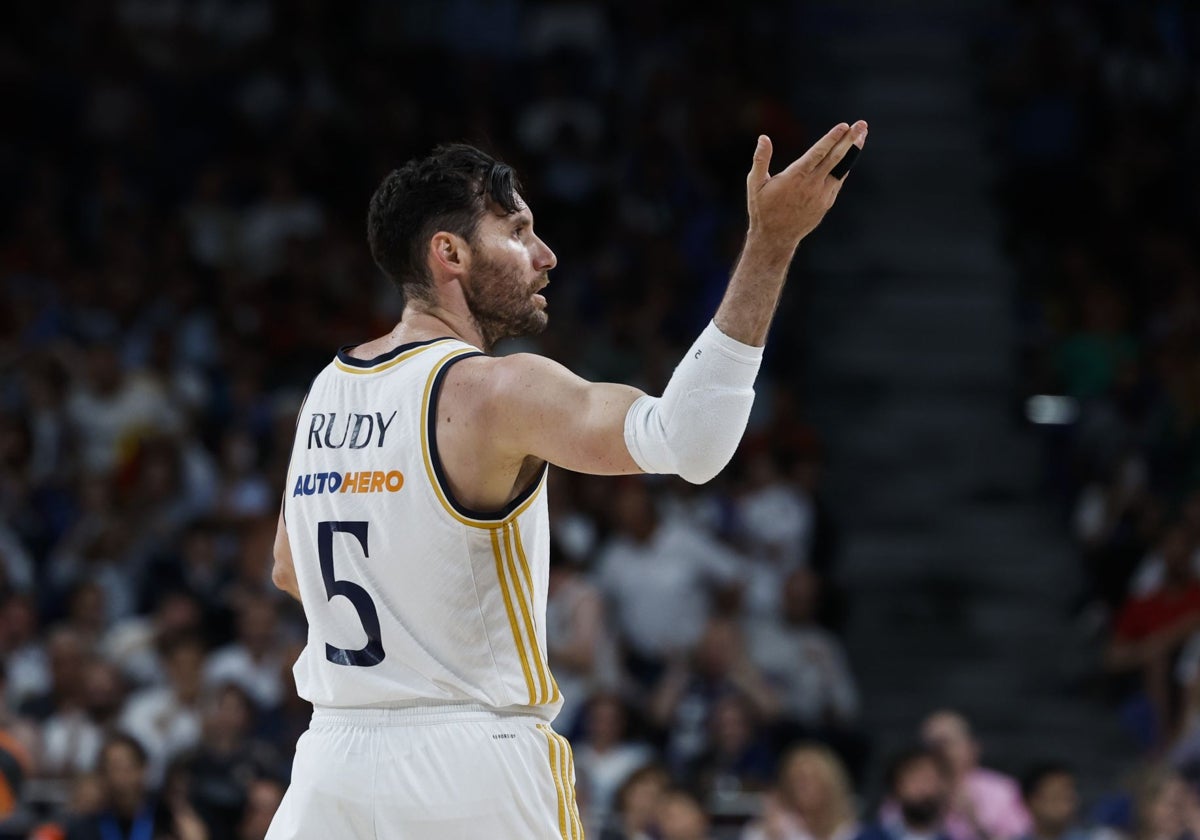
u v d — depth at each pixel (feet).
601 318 154.30
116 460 132.87
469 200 40.34
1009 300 160.86
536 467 39.17
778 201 35.58
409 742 38.86
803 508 129.59
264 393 142.82
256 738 101.81
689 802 90.33
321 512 40.11
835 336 157.99
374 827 38.78
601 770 102.06
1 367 138.92
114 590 119.34
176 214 162.40
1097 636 130.82
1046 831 97.35
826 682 117.29
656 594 117.91
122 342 146.41
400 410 39.22
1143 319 159.33
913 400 153.28
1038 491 146.41
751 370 36.04
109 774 87.04
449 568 38.60
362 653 39.40
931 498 145.48
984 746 126.52
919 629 135.95
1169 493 136.98
